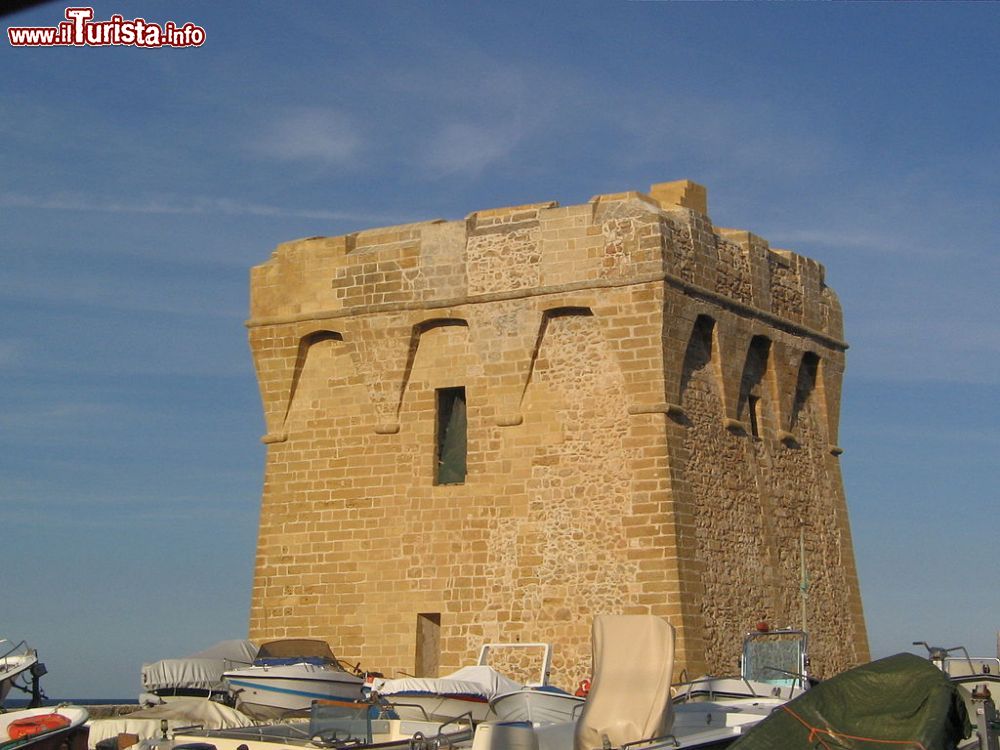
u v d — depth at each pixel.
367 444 47.22
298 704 38.66
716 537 44.34
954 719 28.28
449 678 39.00
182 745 29.44
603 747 27.53
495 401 45.53
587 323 44.81
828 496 50.69
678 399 44.03
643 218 44.19
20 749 27.62
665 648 28.45
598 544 43.41
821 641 48.44
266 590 47.69
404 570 45.91
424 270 47.03
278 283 49.19
